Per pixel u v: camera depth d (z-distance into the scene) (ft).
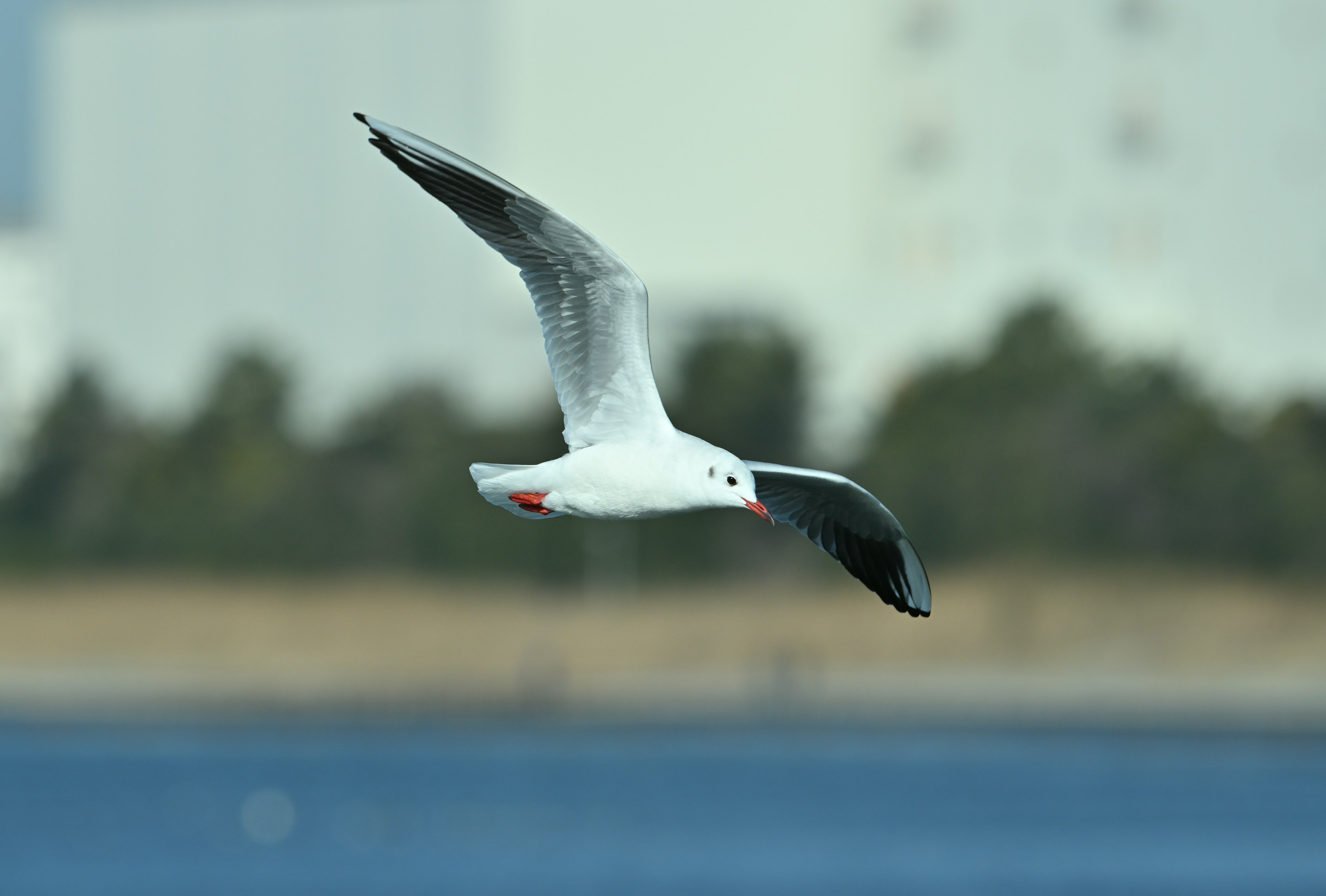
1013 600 157.99
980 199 228.84
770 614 161.27
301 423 244.42
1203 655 150.30
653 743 130.93
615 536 176.14
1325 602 157.07
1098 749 124.77
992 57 228.63
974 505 169.99
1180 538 165.37
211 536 200.95
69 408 242.78
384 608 179.52
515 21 239.50
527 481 35.70
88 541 208.33
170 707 148.36
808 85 231.50
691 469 35.19
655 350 218.38
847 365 217.15
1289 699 140.56
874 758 123.65
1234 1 223.92
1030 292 216.54
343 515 196.24
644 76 235.40
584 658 158.71
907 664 152.76
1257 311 223.30
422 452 213.05
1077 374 193.47
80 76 285.84
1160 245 224.94
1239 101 224.12
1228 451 174.40
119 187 283.38
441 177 35.04
